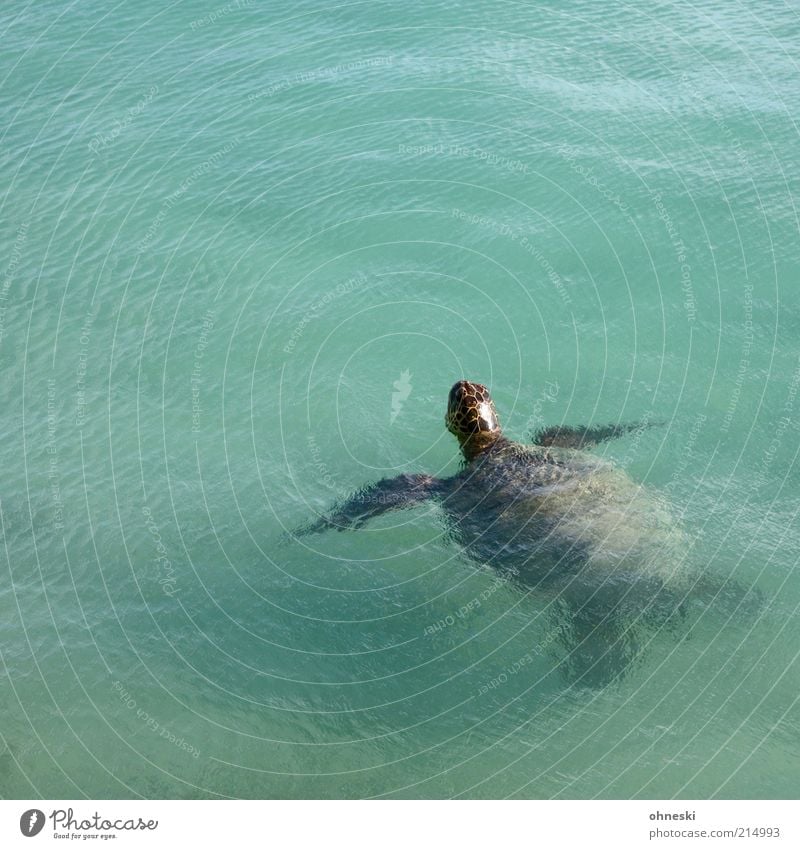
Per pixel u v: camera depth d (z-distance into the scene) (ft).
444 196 69.92
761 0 91.56
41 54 85.81
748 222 66.28
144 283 64.95
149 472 53.16
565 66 82.74
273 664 43.21
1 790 38.96
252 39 88.22
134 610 46.06
